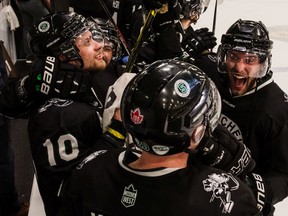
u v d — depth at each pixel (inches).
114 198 34.4
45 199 51.8
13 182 89.2
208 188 33.2
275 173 55.4
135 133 33.4
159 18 69.7
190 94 32.6
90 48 56.4
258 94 55.6
